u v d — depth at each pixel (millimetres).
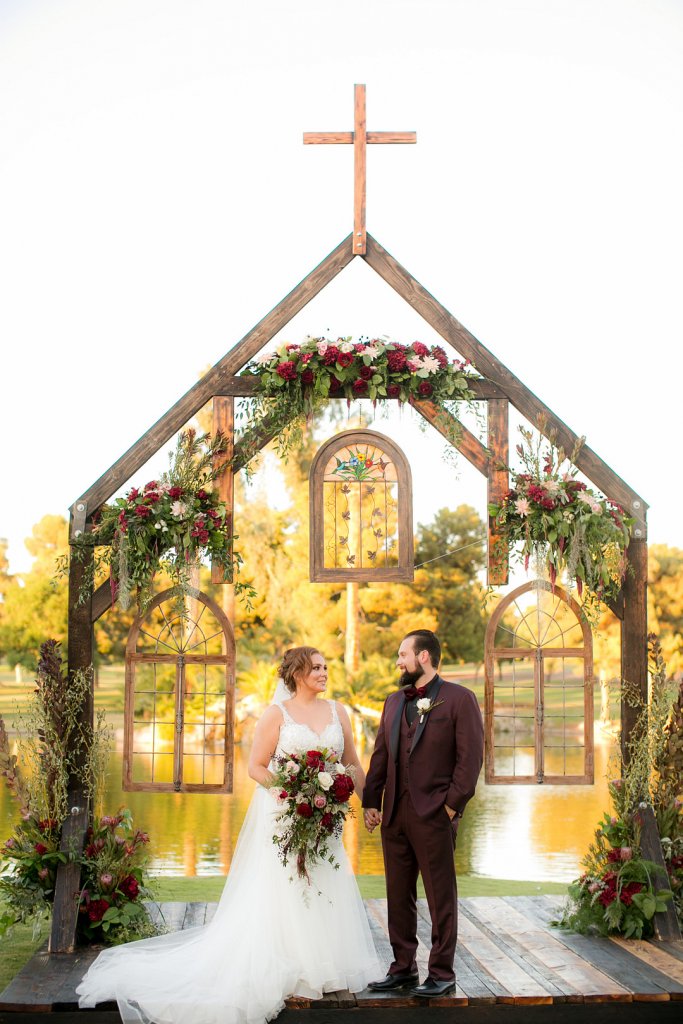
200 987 4672
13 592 28250
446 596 23297
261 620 23672
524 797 15742
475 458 6477
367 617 23781
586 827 12891
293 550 23438
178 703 6406
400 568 6418
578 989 4832
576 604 6469
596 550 6242
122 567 6035
